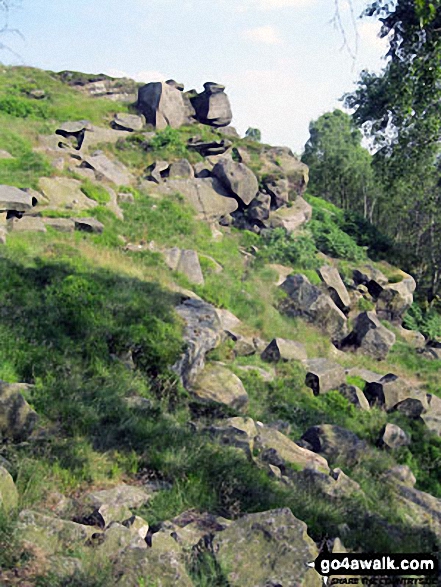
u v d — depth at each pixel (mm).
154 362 10859
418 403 15672
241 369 14398
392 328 27578
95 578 4074
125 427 7730
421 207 39375
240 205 28656
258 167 32250
